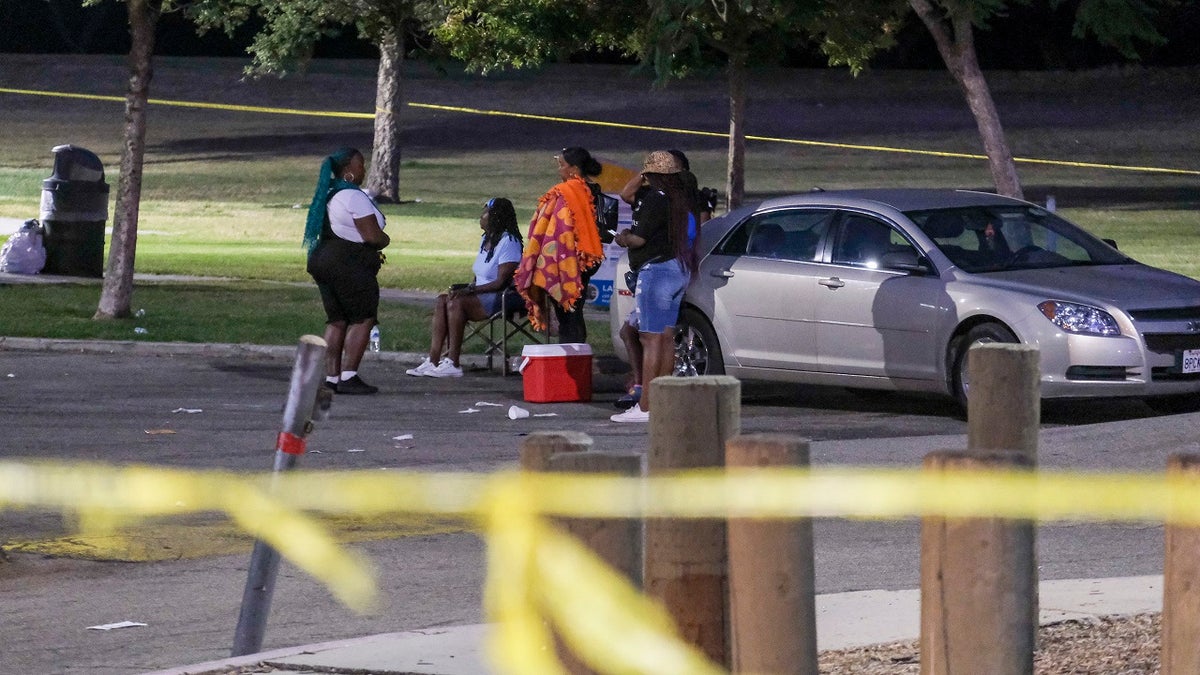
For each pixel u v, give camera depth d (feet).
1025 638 42.78
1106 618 72.59
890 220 152.66
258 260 320.91
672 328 146.51
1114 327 139.64
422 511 108.78
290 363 192.13
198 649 76.69
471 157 559.79
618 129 619.67
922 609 43.91
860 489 44.78
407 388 172.76
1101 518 103.81
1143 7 182.70
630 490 46.93
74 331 208.54
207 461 125.08
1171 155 554.46
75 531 102.63
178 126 628.69
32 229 280.51
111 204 431.43
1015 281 145.18
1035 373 61.16
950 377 146.00
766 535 46.06
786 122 631.97
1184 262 305.32
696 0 191.01
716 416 49.96
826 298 153.07
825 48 292.40
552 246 164.14
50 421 146.00
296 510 73.05
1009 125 621.72
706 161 538.88
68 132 608.19
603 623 47.21
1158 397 147.54
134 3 217.15
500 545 49.73
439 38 282.77
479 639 70.74
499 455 129.90
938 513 42.88
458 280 286.66
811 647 46.57
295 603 85.40
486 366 187.83
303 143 590.55
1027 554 42.73
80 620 82.28
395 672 65.31
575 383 162.91
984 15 180.86
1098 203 442.09
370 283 166.20
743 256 161.38
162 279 282.15
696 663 50.16
